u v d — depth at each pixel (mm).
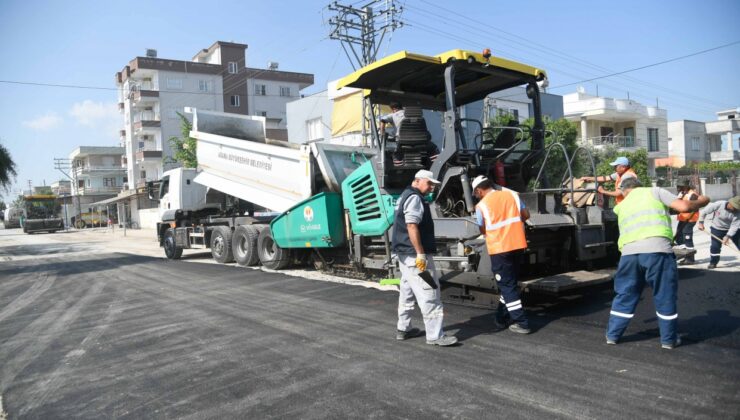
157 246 21312
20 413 3879
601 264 6832
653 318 5359
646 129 36812
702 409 3229
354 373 4262
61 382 4504
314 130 27422
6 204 77125
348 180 8406
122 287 9719
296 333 5629
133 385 4309
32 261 16719
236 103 51000
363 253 8312
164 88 47656
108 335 6039
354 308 6691
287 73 53562
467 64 6363
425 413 3424
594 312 5758
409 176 7539
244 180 11539
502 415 3318
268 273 10312
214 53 51781
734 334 4664
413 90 7621
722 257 9477
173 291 8883
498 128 7035
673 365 3986
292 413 3543
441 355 4586
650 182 24312
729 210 7812
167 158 37875
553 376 3914
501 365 4230
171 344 5492
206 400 3873
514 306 5059
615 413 3242
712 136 49188
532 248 6035
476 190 5391
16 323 7059
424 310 4875
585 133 34938
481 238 5891
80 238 32406
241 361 4762
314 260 10008
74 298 8805
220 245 12578
